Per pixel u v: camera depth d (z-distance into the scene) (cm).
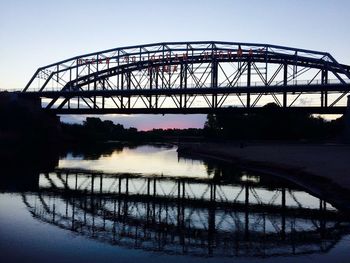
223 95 10000
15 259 1455
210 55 10406
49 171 4762
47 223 2039
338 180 3072
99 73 11088
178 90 9875
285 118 11875
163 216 2320
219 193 3228
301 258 1526
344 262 1474
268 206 2623
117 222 2133
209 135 15825
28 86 11544
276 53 10025
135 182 3962
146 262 1467
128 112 10450
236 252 1605
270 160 5328
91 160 6812
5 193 2995
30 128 10719
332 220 2195
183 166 5816
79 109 11112
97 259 1488
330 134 12156
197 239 1805
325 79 9819
